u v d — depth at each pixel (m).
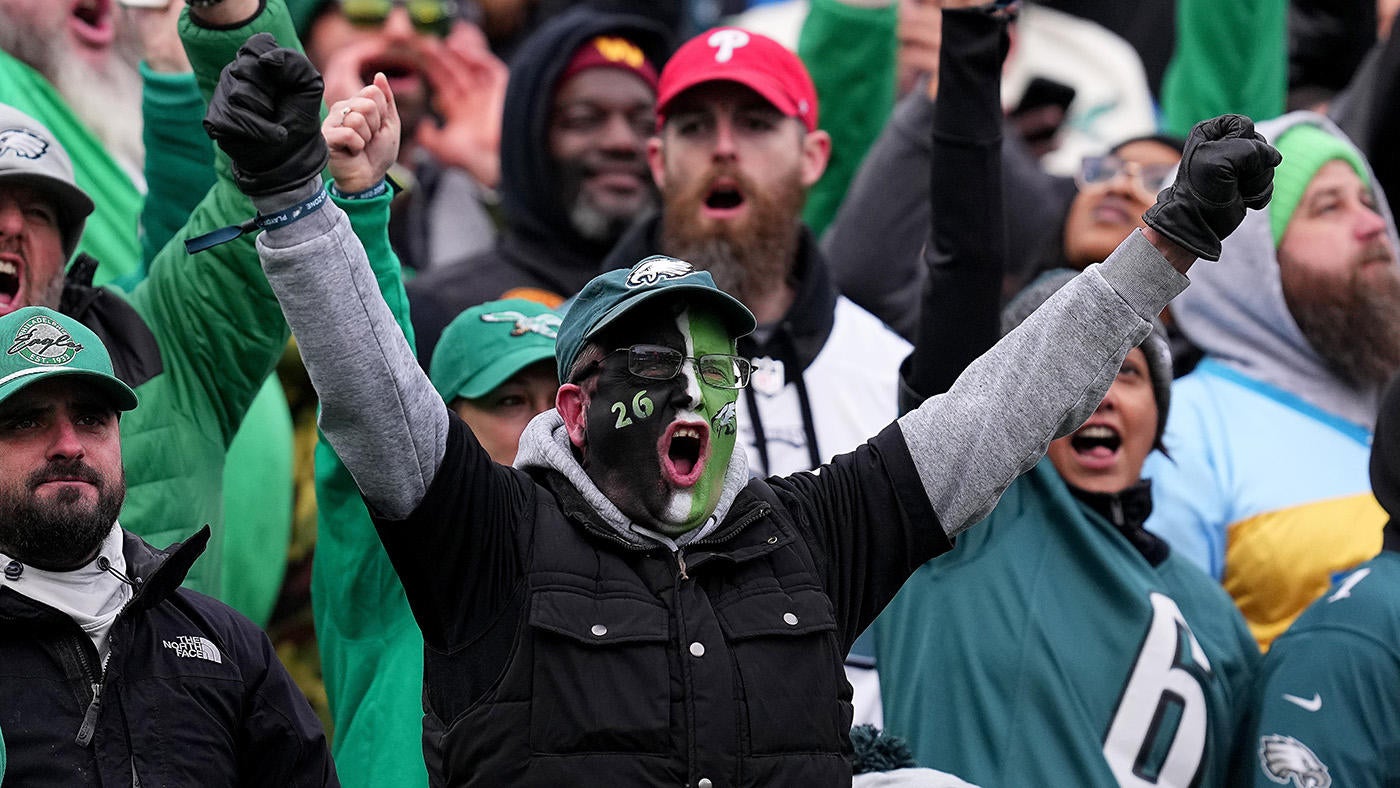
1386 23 27.69
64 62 21.27
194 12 16.89
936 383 17.17
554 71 23.58
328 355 11.55
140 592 13.12
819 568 12.77
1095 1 28.97
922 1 26.20
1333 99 27.69
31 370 13.24
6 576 13.05
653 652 11.95
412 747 15.55
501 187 23.84
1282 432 21.41
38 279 16.67
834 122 24.53
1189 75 25.58
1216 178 12.44
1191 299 22.62
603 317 12.57
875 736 15.30
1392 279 22.19
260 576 19.64
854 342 20.14
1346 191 22.38
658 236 21.27
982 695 16.89
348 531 16.48
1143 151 22.39
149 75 19.06
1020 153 24.84
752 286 20.33
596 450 12.59
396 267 15.20
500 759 11.72
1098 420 18.39
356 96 12.55
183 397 17.30
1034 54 28.52
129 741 12.85
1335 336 21.98
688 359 12.59
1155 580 18.16
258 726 13.45
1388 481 17.88
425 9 27.02
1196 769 17.03
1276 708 16.86
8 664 12.80
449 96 27.81
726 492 12.79
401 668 15.97
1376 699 16.53
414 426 11.80
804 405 19.55
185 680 13.17
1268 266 22.17
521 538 12.27
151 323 17.50
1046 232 23.42
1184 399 21.75
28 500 13.06
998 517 17.86
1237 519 20.77
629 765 11.69
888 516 13.02
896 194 22.25
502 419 17.22
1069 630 17.31
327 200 11.55
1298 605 20.14
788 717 11.99
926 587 17.50
